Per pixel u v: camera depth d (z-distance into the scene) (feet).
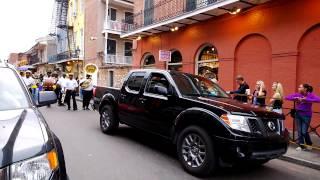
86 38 102.89
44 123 9.24
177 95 19.51
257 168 19.56
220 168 18.90
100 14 94.63
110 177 15.97
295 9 33.09
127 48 100.83
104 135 26.61
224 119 16.07
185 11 48.52
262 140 15.98
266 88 36.42
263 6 36.70
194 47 47.88
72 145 22.48
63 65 127.95
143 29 54.49
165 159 19.97
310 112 24.53
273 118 17.40
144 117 22.09
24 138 7.68
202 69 47.24
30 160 7.09
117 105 25.71
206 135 16.58
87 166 17.63
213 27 44.27
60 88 54.34
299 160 21.13
